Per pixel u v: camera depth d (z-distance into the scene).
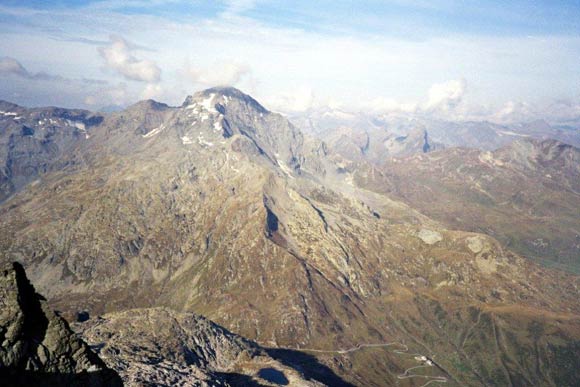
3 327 43.38
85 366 47.44
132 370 125.12
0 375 41.88
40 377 44.41
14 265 46.72
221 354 188.75
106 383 48.47
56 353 46.22
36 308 47.25
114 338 168.00
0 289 45.16
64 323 47.75
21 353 43.84
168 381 122.38
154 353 156.00
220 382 135.88
